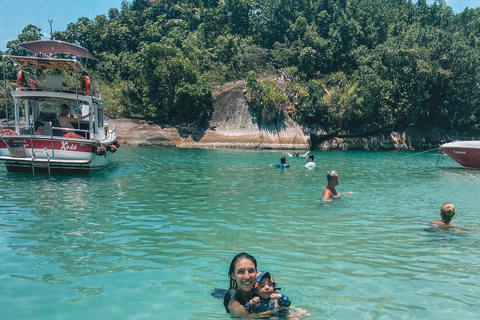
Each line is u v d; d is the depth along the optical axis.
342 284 4.27
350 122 37.84
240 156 24.69
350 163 21.14
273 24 49.47
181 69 36.06
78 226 6.93
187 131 34.31
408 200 9.86
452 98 41.47
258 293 3.48
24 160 13.55
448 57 41.19
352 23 45.03
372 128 38.22
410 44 42.31
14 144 13.71
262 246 5.77
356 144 36.84
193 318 3.45
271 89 35.84
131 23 60.22
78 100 14.95
